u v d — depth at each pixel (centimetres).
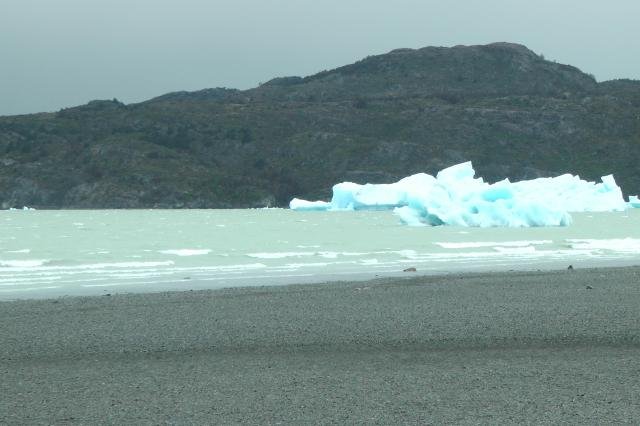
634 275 7256
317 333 4378
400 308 5244
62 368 3569
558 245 12544
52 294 6544
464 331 4394
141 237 17600
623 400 2922
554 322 4644
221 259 10612
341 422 2686
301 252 11888
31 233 19850
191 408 2880
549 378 3272
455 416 2736
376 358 3734
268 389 3145
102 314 5069
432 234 16512
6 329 4541
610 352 3819
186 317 4941
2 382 3294
